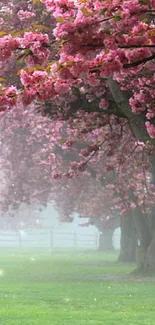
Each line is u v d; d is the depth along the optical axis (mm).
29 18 17828
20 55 6953
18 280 30312
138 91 12211
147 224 33906
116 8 6613
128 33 6816
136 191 31250
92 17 6477
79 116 16953
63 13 6730
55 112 16844
